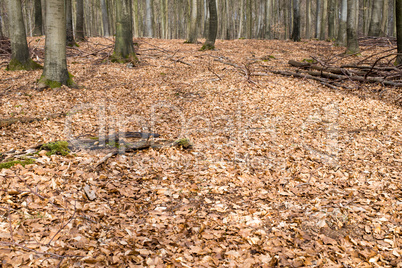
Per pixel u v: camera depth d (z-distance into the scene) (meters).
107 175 4.69
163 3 35.75
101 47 19.62
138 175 4.87
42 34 25.16
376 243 3.59
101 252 3.09
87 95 10.18
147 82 12.22
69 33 18.92
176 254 3.20
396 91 10.18
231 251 3.31
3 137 6.46
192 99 10.29
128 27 15.26
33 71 12.73
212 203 4.32
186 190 4.60
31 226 3.25
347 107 9.16
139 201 4.19
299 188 4.84
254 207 4.25
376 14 21.52
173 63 15.62
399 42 11.60
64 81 10.58
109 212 3.83
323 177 5.20
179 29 43.84
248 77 12.24
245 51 19.86
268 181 5.01
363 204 4.37
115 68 14.12
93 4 40.44
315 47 21.41
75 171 4.54
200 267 3.04
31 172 4.23
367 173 5.32
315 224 3.93
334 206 4.32
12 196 3.70
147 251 3.18
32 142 6.19
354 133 7.25
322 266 3.16
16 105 8.55
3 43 16.95
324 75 12.17
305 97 10.20
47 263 2.81
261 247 3.43
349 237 3.62
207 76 13.03
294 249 3.43
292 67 14.49
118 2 14.90
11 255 2.79
